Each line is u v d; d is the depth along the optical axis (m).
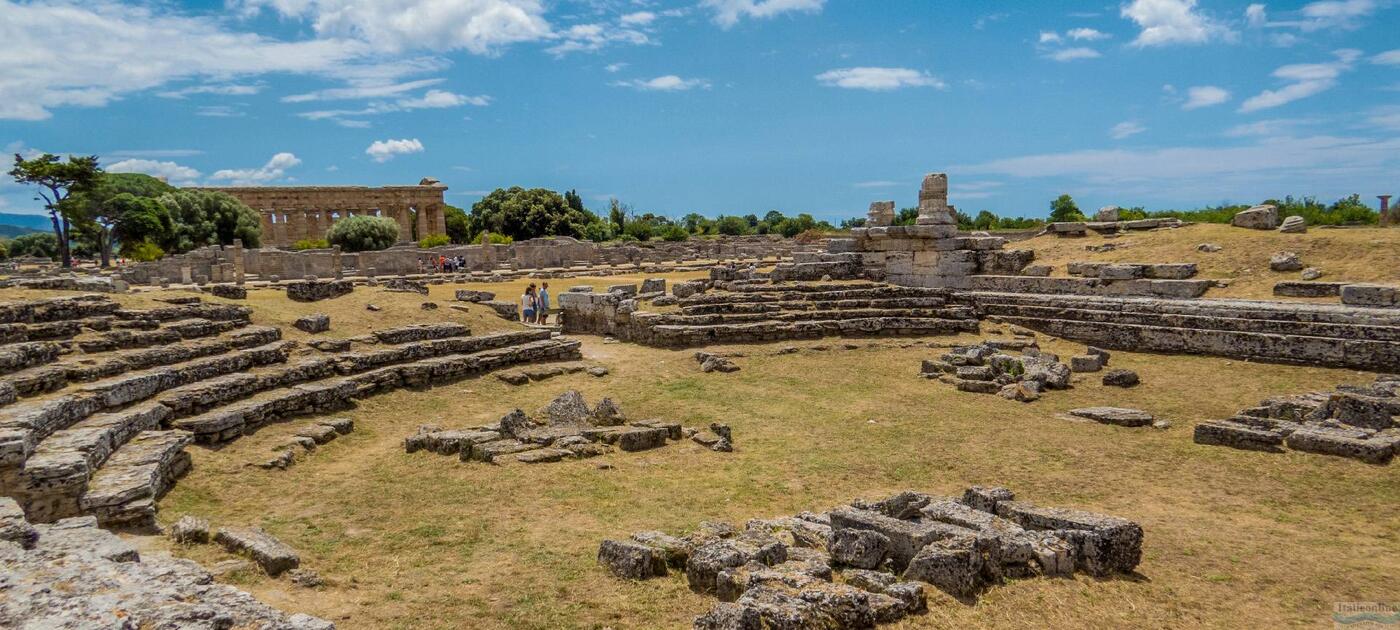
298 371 19.78
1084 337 28.23
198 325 20.62
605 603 9.93
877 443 18.08
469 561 11.31
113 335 18.45
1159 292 29.67
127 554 8.94
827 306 31.58
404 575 10.79
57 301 19.05
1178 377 23.39
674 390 22.97
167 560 9.25
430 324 25.38
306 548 11.68
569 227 111.38
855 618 8.69
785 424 19.69
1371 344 22.11
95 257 91.81
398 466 15.95
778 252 85.44
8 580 7.28
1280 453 16.75
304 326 23.14
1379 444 15.95
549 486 14.80
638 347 28.66
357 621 9.35
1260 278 29.19
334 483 14.87
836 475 15.86
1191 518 13.42
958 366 24.22
